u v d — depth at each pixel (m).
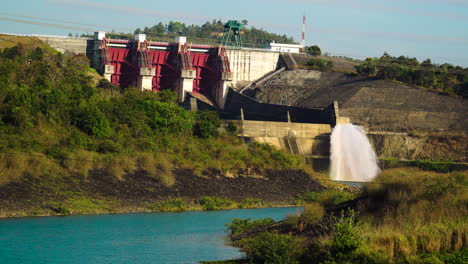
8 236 84.62
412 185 85.06
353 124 180.12
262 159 145.75
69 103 135.50
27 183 105.44
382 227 73.25
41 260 74.44
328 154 167.00
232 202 120.94
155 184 119.75
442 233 71.06
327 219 82.38
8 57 172.25
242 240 85.06
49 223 94.00
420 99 190.88
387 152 171.00
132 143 130.88
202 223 101.38
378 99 192.12
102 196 110.12
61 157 115.44
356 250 65.19
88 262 74.50
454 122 178.88
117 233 90.69
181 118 152.75
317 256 67.06
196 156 136.25
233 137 158.75
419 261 65.12
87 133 130.62
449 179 85.81
